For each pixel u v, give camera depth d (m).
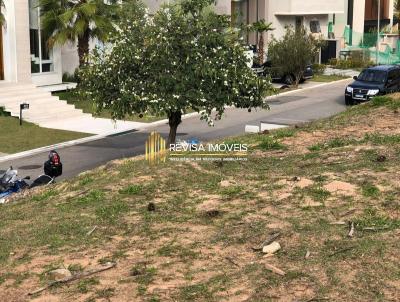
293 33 34.69
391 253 6.13
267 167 9.79
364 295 5.44
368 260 6.04
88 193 9.28
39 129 21.67
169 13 14.73
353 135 11.76
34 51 27.64
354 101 27.33
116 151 18.70
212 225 7.38
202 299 5.58
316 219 7.19
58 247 7.14
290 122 17.42
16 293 6.03
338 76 39.09
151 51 14.16
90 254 6.83
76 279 6.19
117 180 9.77
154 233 7.28
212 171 9.77
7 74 26.20
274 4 43.53
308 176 8.86
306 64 33.53
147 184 9.29
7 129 21.48
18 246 7.30
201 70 13.86
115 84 14.41
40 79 27.78
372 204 7.46
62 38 24.44
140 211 8.13
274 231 6.94
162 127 22.56
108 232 7.46
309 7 44.16
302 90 33.03
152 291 5.80
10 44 25.95
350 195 7.81
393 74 27.89
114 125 20.86
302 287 5.65
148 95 13.97
